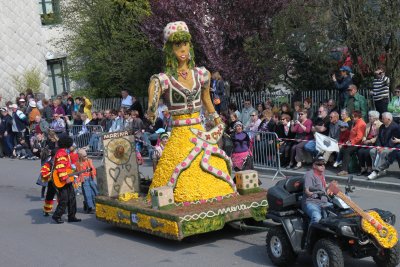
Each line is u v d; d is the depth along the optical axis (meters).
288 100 16.83
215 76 17.16
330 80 17.53
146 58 21.09
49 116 20.78
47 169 11.76
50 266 8.91
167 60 9.88
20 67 25.08
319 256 7.51
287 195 8.18
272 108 15.62
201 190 9.63
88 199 12.20
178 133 9.84
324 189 7.97
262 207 9.63
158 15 18.34
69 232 10.82
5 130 21.22
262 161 14.74
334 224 7.29
